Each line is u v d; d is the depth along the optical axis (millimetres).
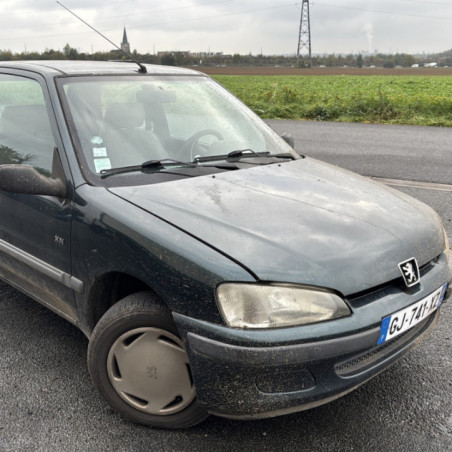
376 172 8320
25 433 2471
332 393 2109
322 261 2148
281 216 2404
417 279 2352
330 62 168750
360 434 2465
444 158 9594
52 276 2773
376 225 2463
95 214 2469
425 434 2469
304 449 2367
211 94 3666
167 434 2459
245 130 3506
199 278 2078
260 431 2480
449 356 3139
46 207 2736
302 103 23375
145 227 2281
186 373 2299
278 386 2041
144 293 2383
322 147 11047
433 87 38062
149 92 3295
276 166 3117
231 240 2182
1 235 3189
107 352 2426
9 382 2865
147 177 2738
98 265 2461
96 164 2727
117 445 2391
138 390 2422
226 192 2615
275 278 2043
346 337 2062
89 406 2672
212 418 2566
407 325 2289
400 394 2766
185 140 3197
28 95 3119
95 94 3061
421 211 2807
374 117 17625
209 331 2049
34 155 2979
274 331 1999
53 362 3059
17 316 3602
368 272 2197
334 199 2684
